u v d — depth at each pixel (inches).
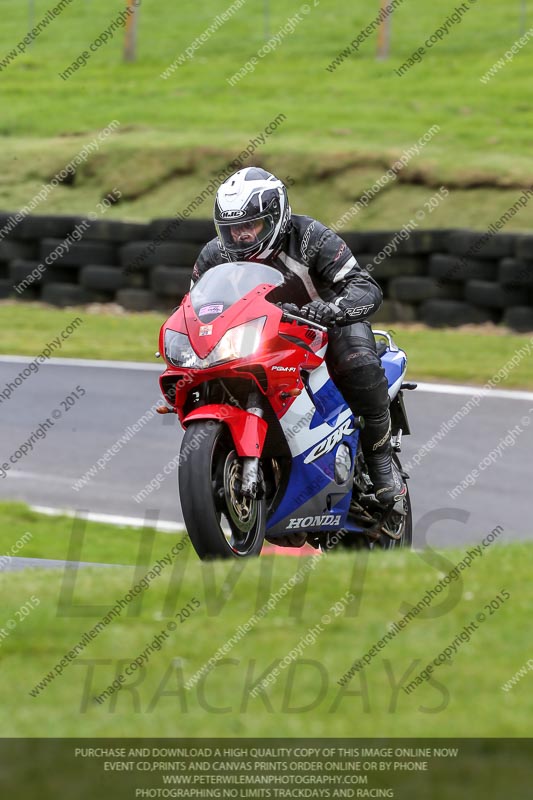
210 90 3919.8
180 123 3501.5
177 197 2883.9
